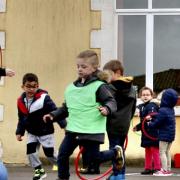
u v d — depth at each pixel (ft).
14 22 65.16
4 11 65.16
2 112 64.90
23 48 65.16
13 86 64.95
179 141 63.98
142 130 57.98
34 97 50.72
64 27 65.00
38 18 65.16
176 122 64.28
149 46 66.39
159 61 66.44
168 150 57.67
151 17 66.39
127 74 66.33
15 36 65.16
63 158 42.42
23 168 62.54
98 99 41.55
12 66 65.05
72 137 42.14
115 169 45.57
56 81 64.95
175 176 56.39
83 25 65.00
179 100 64.69
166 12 66.33
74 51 64.95
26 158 64.64
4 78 64.90
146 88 58.39
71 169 61.05
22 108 50.98
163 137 56.80
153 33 66.44
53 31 65.05
